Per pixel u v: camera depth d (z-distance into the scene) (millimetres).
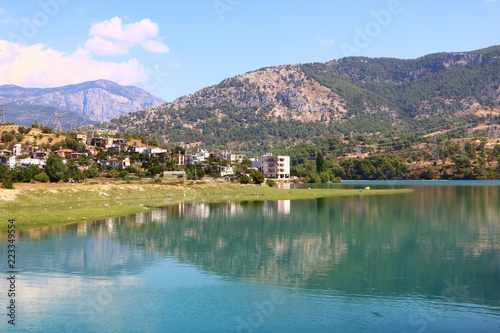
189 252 52312
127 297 35906
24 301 35062
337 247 55719
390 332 29266
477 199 129875
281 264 46906
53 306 33969
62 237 60188
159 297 36125
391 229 70188
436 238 62344
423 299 35875
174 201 118750
